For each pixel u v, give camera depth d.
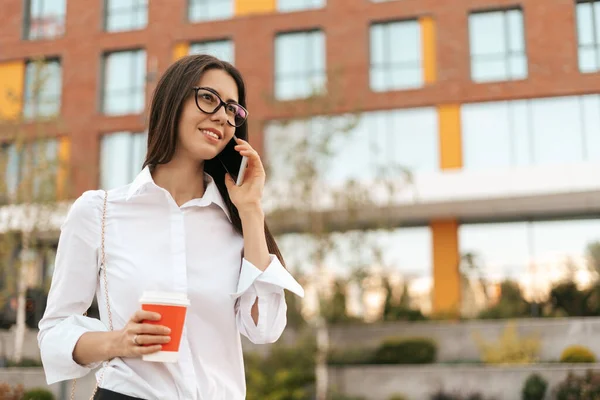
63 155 16.67
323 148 15.54
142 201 1.91
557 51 15.45
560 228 18.16
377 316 17.59
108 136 18.48
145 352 1.64
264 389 14.55
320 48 19.25
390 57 18.81
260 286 1.92
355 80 18.70
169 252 1.88
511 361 15.32
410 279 18.83
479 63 17.66
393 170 16.34
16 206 14.22
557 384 14.29
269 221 15.63
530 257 18.23
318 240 15.28
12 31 16.77
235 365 1.91
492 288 18.23
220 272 1.91
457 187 17.03
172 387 1.79
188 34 19.06
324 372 15.41
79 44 18.67
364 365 15.93
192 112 1.91
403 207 17.61
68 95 18.48
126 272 1.85
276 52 19.44
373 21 18.95
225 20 19.41
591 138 15.98
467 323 16.66
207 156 1.93
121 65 18.77
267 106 18.73
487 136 17.36
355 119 15.93
